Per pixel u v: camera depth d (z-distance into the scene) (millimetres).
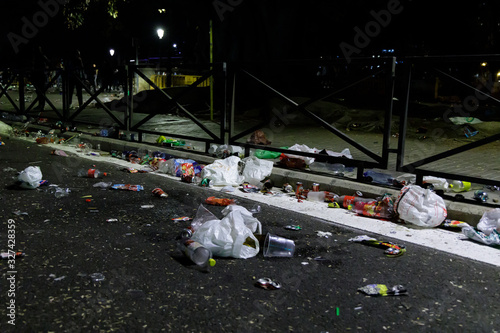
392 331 2586
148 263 3443
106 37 21094
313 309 2816
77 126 10914
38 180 5535
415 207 4426
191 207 4988
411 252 3799
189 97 15562
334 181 5594
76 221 4383
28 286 3006
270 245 3664
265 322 2650
